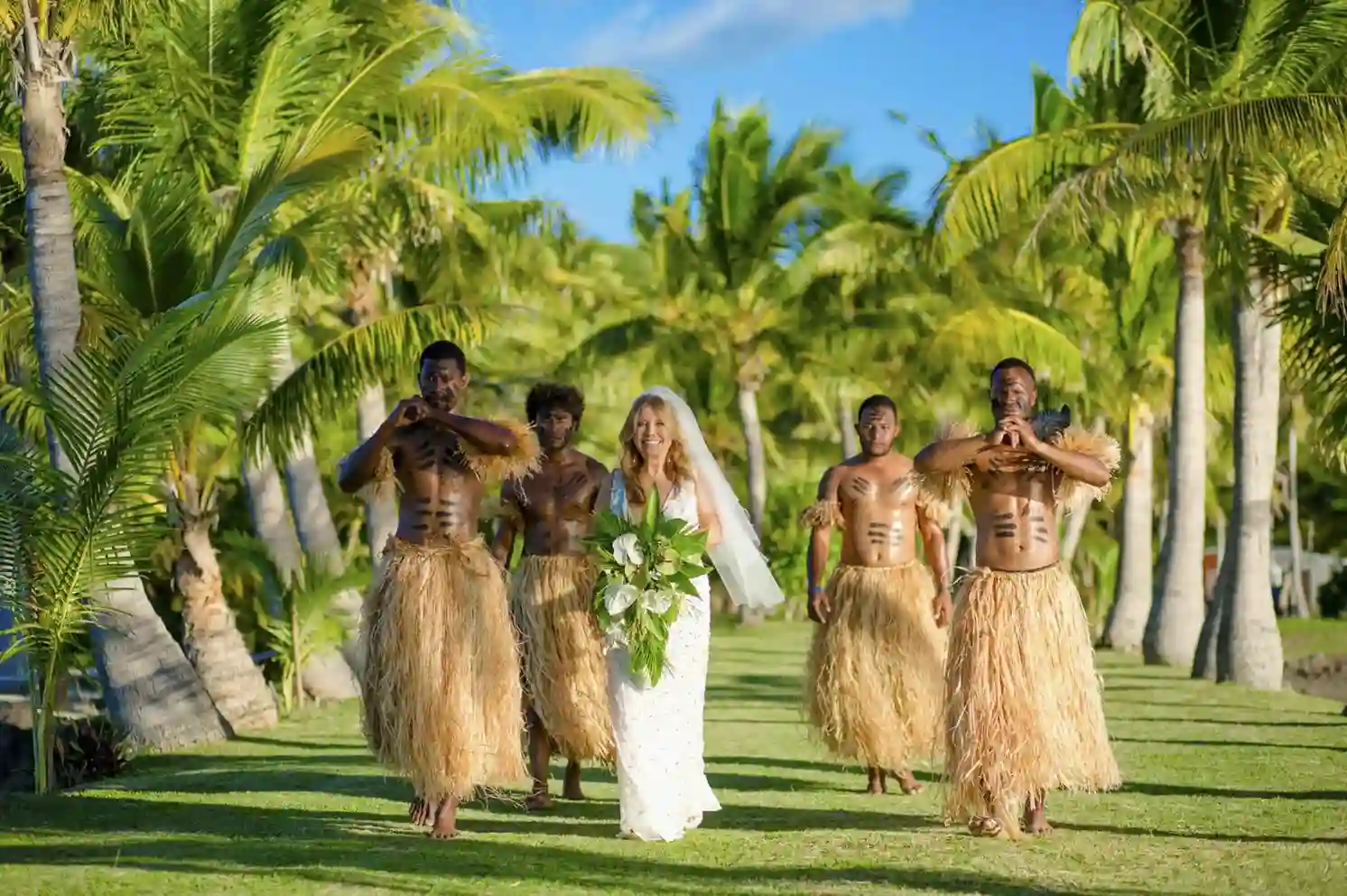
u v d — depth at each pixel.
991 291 26.91
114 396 7.76
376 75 11.97
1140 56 15.80
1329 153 12.75
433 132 13.26
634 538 5.90
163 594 15.59
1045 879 4.92
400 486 6.09
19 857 5.60
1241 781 7.34
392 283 19.61
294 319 17.92
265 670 14.58
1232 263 14.09
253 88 12.14
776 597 6.60
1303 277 11.81
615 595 5.87
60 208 8.84
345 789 7.48
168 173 10.59
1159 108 15.20
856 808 6.58
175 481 11.50
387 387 20.09
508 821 6.34
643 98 13.84
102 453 7.78
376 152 12.37
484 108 13.08
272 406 12.33
